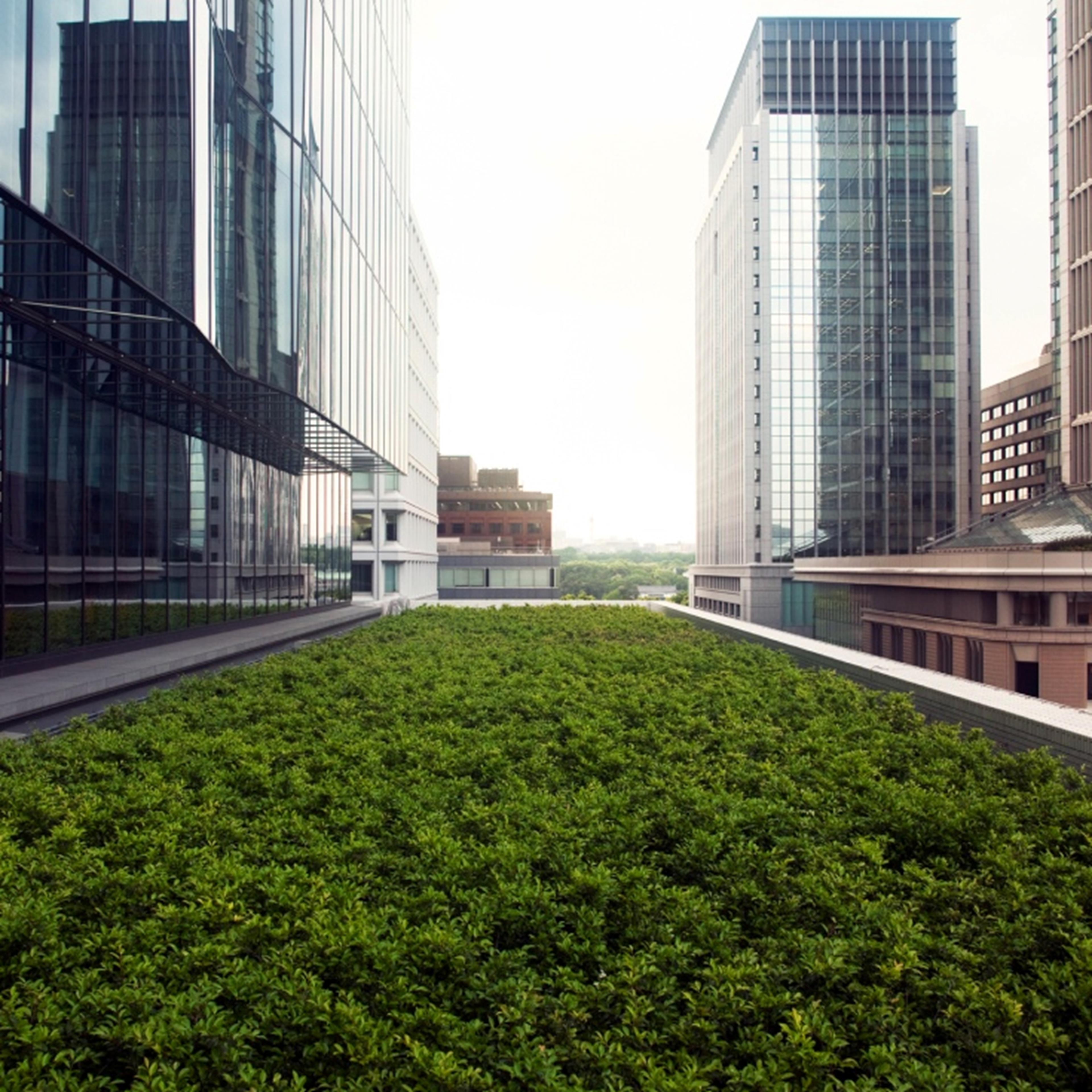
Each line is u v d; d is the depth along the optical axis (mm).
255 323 24547
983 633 39875
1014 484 110812
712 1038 5449
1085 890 7348
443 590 93625
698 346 124312
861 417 92625
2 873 7027
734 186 100125
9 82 14047
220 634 32844
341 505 52688
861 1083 5051
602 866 7461
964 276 93062
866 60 94125
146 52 18344
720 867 7902
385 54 43906
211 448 32656
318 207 30375
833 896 7160
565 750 11984
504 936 6723
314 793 9758
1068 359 68938
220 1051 5090
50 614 21797
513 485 160875
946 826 8789
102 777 10375
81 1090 4770
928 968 6344
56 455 22125
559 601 82438
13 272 17719
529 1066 5070
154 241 18594
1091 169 66438
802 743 12281
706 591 113500
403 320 50781
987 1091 5254
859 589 56188
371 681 16719
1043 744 12227
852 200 93562
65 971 6027
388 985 5758
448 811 9320
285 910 6875
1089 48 66625
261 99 25047
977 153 94250
